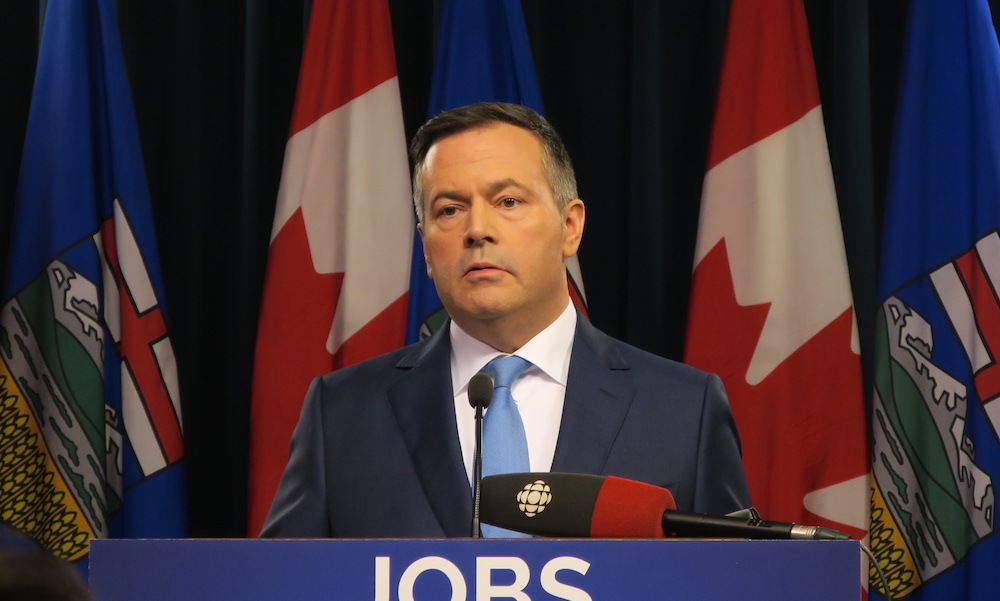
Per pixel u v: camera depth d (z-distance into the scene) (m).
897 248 6.39
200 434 7.07
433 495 3.88
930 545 6.15
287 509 4.03
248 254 7.11
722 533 2.65
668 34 7.34
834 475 6.31
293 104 7.29
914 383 6.29
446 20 6.83
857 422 6.36
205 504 7.04
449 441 3.99
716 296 6.56
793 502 6.29
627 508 2.71
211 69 7.32
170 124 7.23
